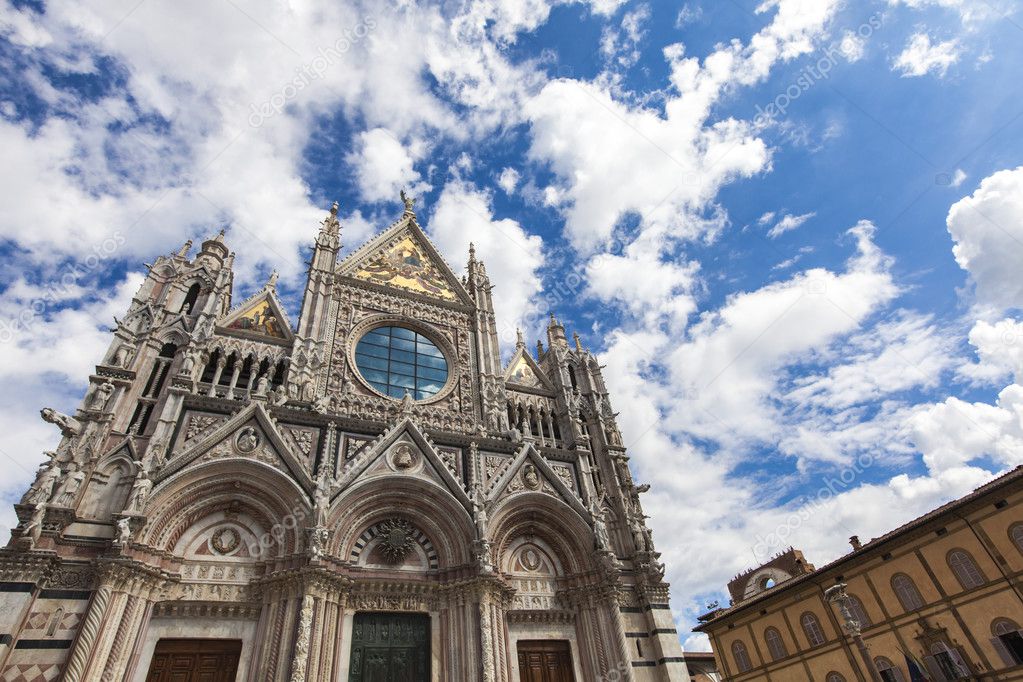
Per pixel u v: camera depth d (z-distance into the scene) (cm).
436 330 3862
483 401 3588
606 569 2938
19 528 2008
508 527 3045
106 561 2052
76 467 2247
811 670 4641
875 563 4206
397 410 3256
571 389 3966
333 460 2827
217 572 2380
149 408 2680
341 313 3597
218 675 2184
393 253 4219
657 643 2880
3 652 1822
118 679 1950
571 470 3478
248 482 2558
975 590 3572
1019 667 3312
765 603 5141
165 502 2350
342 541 2589
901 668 3941
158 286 3133
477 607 2586
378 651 2464
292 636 2212
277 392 2953
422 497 2867
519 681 2655
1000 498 3503
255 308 3406
